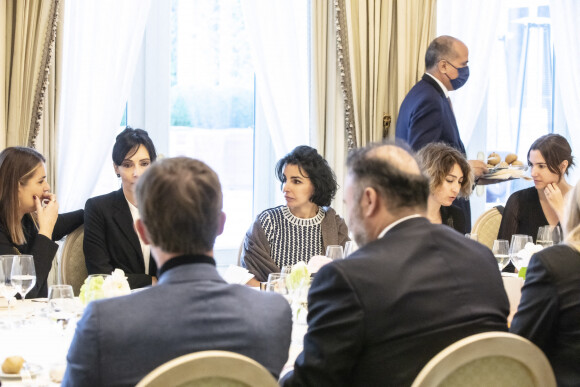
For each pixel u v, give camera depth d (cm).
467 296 182
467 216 448
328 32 478
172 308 158
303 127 481
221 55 489
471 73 508
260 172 500
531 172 389
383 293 174
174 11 479
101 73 440
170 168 163
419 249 182
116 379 152
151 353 154
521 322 207
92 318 154
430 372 163
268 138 498
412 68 485
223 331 160
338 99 481
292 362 222
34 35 413
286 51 473
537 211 395
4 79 409
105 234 342
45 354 222
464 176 354
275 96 473
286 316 172
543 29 543
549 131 552
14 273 250
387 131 485
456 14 502
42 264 317
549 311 201
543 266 203
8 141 411
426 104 443
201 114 490
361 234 191
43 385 194
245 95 495
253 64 470
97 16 437
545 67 546
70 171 439
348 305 173
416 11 481
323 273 179
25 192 323
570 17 527
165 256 166
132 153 338
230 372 151
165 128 481
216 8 486
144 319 156
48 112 425
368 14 475
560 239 338
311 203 342
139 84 474
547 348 208
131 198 346
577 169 533
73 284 349
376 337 174
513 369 176
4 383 197
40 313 265
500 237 400
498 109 543
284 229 339
